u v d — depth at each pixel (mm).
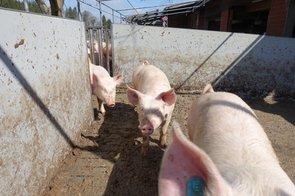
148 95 1483
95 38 3326
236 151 722
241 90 3051
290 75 3008
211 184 423
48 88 1312
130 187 1312
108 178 1369
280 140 1873
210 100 1086
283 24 3018
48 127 1306
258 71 2984
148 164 1498
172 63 2939
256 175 574
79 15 2297
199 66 2961
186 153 441
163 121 1543
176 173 452
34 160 1159
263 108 2619
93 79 2066
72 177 1367
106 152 1609
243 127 845
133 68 2936
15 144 1018
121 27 2814
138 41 2859
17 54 1037
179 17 9008
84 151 1615
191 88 3031
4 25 953
